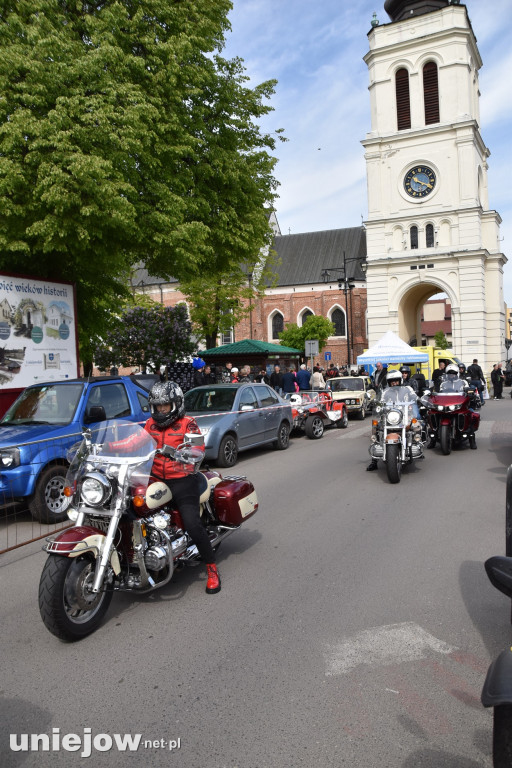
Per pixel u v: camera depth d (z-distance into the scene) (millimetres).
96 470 4156
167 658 3738
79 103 10359
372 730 2920
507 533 4082
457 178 39594
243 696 3260
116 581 4320
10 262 12461
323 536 6305
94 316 15367
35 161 9953
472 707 3102
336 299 57125
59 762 2773
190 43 12242
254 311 58906
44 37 10586
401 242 41219
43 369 11500
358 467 10570
